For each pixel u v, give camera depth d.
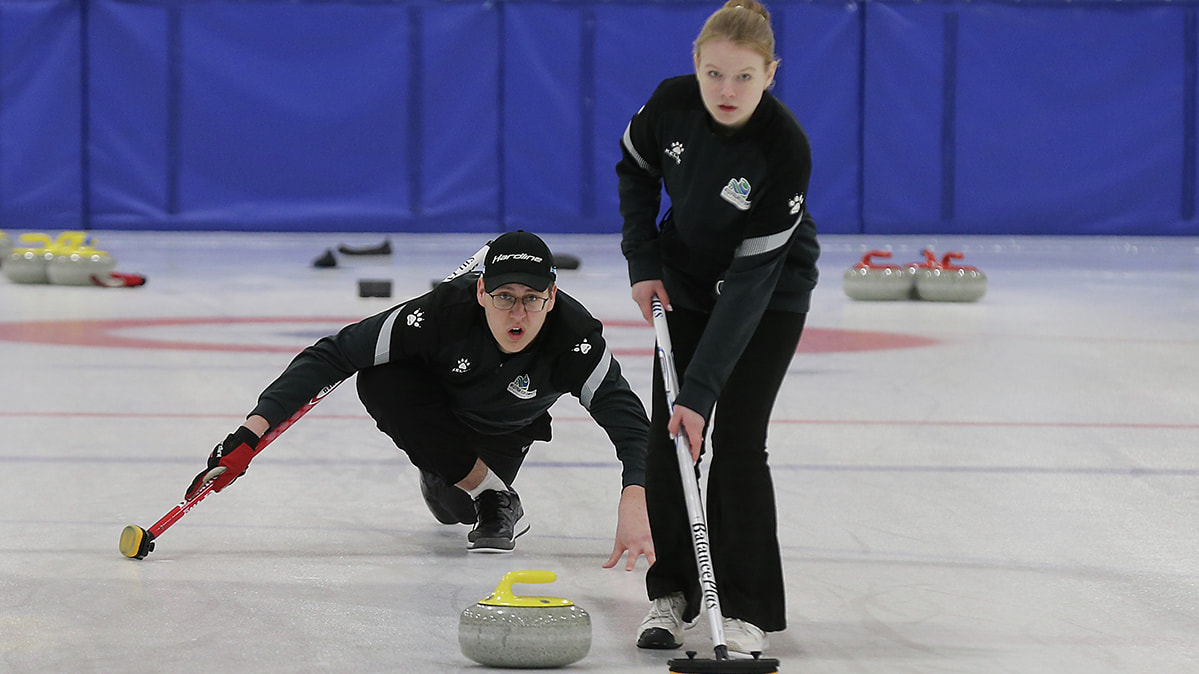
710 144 10.23
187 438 18.78
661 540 10.81
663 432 10.88
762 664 8.77
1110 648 10.39
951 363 27.28
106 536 13.59
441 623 10.95
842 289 44.94
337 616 11.08
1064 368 26.67
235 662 9.80
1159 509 15.14
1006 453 18.30
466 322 12.59
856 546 13.52
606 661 10.08
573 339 12.57
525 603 9.95
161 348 28.28
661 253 11.12
